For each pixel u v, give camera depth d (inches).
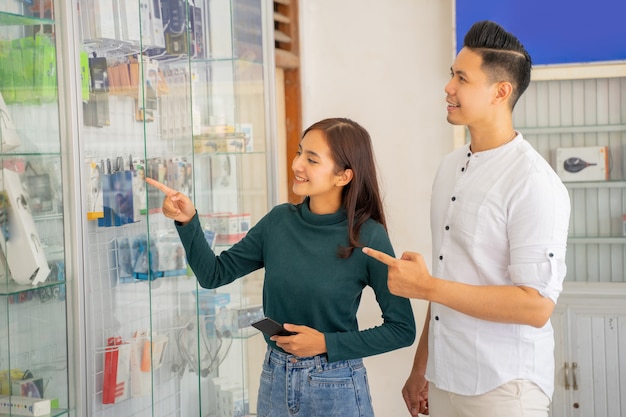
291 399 75.5
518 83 79.7
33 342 83.7
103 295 94.0
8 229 81.0
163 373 103.7
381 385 171.8
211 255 82.0
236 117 121.3
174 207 79.8
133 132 98.1
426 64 167.3
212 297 113.3
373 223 78.3
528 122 163.0
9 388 82.5
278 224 80.3
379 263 76.2
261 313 124.0
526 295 72.8
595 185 157.0
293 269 76.7
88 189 89.7
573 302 154.5
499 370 78.0
